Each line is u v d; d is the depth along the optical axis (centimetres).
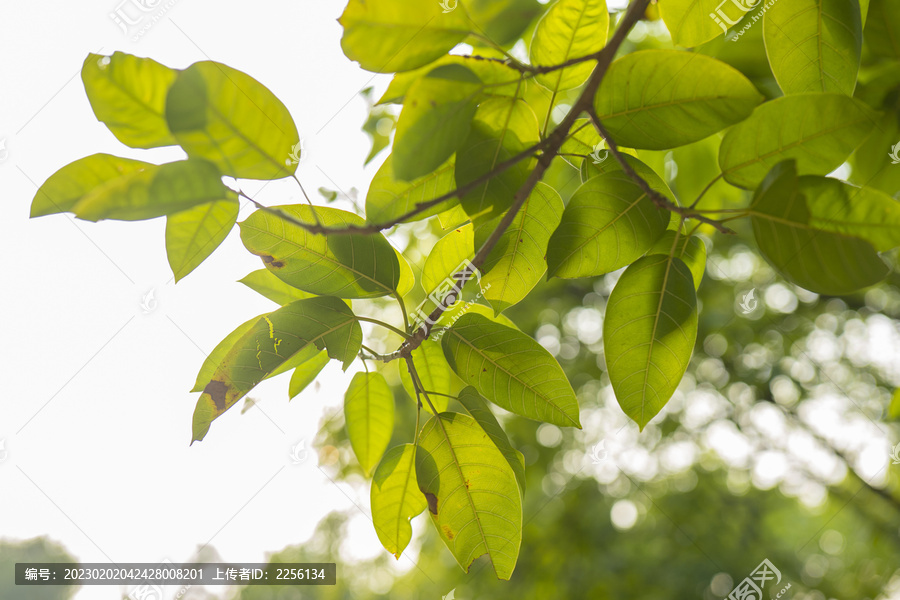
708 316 409
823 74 113
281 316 109
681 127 104
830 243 101
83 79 99
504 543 113
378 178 106
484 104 104
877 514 383
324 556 356
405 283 113
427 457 113
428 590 465
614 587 409
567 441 426
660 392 109
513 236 112
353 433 121
